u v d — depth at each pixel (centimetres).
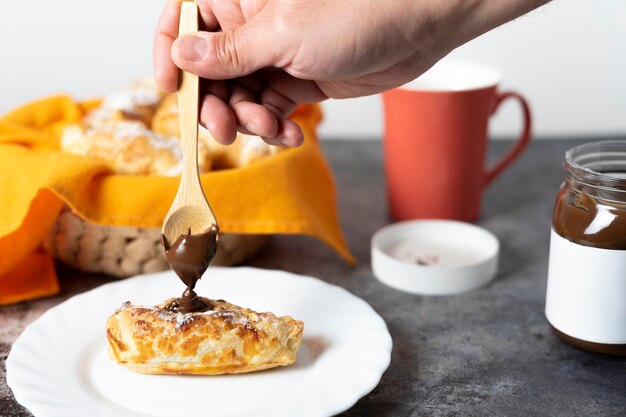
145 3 104
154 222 66
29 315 65
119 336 56
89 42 105
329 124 112
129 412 53
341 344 58
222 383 55
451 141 77
